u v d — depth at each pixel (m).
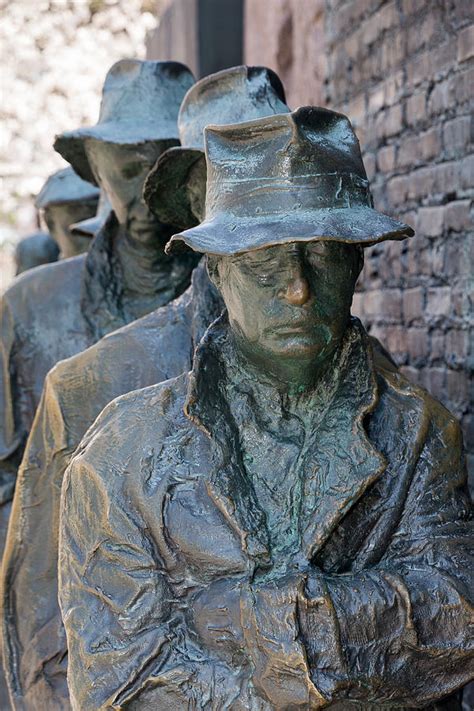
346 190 2.09
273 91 3.05
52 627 3.16
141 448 2.28
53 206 5.49
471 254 3.65
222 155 2.12
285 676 2.02
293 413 2.25
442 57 3.86
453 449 2.30
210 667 2.14
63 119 11.41
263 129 2.07
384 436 2.26
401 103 4.25
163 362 3.00
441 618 2.10
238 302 2.13
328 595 2.04
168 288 3.85
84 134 3.63
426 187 4.02
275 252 2.06
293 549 2.17
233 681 2.12
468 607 2.10
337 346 2.22
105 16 11.47
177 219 3.28
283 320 2.08
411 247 4.18
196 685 2.13
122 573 2.23
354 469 2.18
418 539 2.22
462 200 3.71
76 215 5.51
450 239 3.81
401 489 2.23
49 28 11.38
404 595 2.07
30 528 3.21
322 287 2.09
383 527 2.22
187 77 3.83
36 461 3.22
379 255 4.55
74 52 11.44
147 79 3.76
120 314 3.87
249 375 2.26
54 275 4.11
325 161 2.08
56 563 3.18
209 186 2.16
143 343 3.04
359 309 4.85
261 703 2.10
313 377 2.22
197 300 2.93
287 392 2.24
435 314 3.95
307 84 5.51
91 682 2.18
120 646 2.19
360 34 4.73
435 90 3.93
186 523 2.20
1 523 4.13
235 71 3.03
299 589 2.04
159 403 2.33
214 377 2.25
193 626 2.18
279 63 6.00
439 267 3.91
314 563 2.17
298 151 2.06
